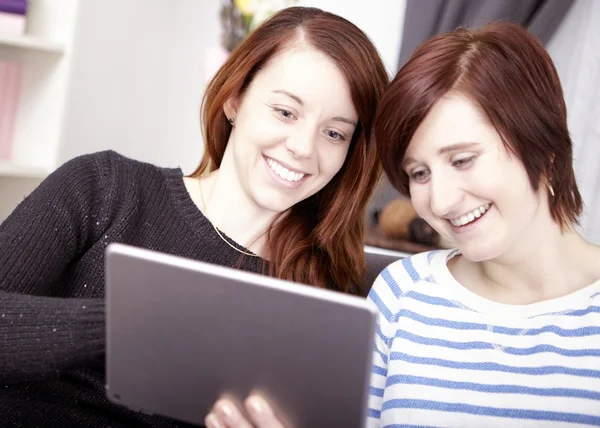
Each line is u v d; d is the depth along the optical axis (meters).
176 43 3.63
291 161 1.43
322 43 1.41
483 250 1.19
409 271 1.38
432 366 1.26
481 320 1.26
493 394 1.20
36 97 2.84
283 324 0.91
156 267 0.93
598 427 1.12
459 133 1.14
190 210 1.55
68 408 1.36
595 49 2.29
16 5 2.63
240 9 3.29
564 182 1.20
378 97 1.46
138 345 0.99
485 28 1.20
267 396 0.97
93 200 1.48
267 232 1.59
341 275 1.60
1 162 2.72
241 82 1.49
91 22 3.25
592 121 2.28
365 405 0.92
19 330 1.18
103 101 3.39
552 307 1.21
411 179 1.25
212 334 0.95
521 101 1.13
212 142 1.62
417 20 2.45
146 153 3.66
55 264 1.40
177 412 1.04
